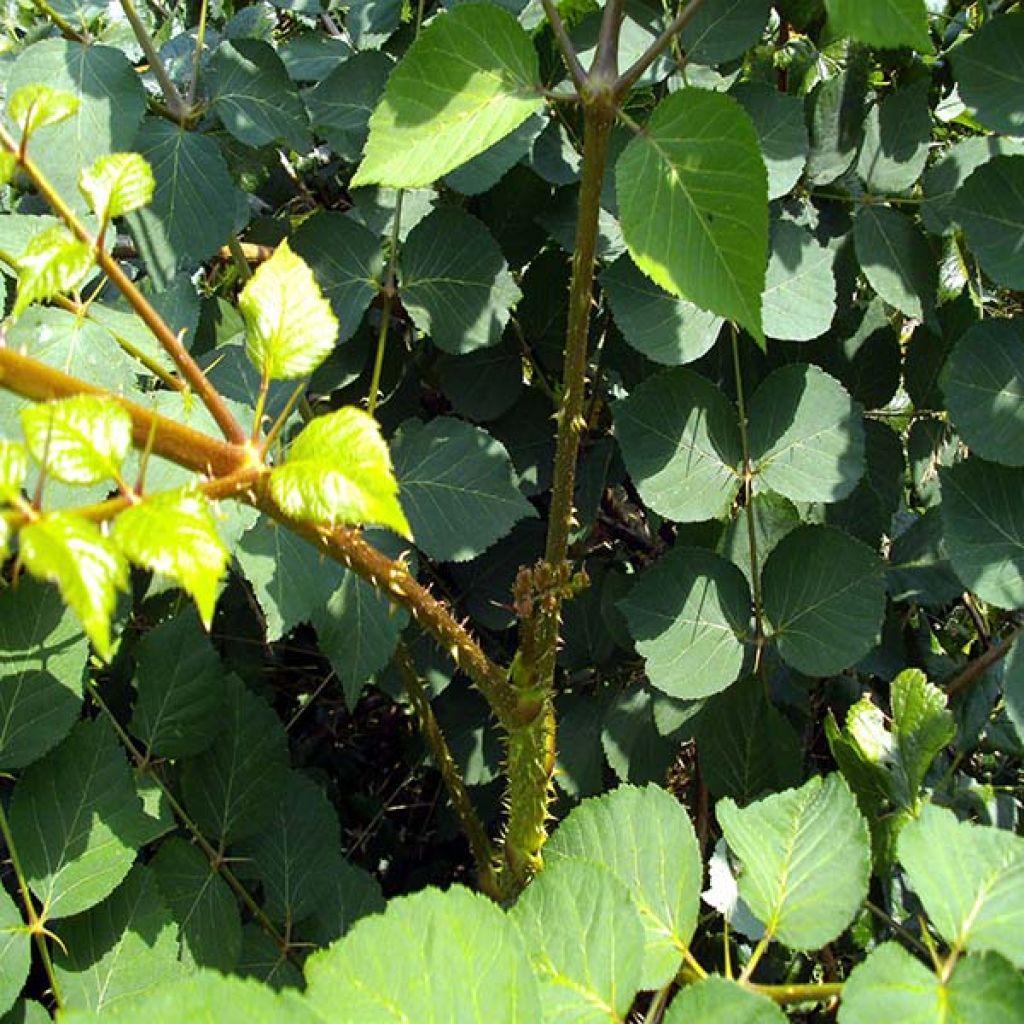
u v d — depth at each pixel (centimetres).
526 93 115
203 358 166
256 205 220
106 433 78
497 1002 82
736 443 164
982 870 95
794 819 106
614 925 96
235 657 212
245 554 145
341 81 176
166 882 148
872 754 140
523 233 186
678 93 108
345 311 170
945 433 194
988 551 149
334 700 232
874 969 88
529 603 133
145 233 158
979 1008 85
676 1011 88
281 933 158
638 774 176
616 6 108
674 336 159
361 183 117
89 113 149
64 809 130
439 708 198
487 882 179
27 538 69
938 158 202
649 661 158
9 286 146
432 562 199
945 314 186
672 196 109
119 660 167
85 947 128
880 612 153
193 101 171
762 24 169
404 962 82
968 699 176
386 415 194
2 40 203
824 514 181
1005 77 152
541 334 191
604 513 212
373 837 225
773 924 102
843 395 162
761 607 160
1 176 95
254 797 156
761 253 107
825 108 180
